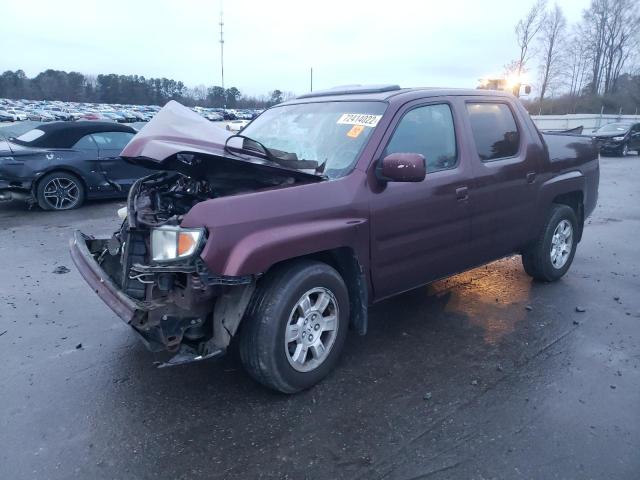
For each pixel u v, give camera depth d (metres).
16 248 6.82
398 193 3.74
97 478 2.66
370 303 3.86
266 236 3.04
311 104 4.44
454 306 4.96
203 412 3.22
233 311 3.12
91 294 5.19
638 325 4.58
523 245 5.10
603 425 3.13
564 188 5.35
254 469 2.73
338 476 2.69
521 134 4.89
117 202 10.23
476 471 2.73
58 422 3.10
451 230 4.18
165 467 2.74
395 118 3.82
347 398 3.39
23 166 8.97
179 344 3.10
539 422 3.16
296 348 3.36
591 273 6.07
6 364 3.78
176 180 4.13
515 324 4.57
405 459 2.82
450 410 3.27
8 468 2.71
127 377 3.62
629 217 9.70
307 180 3.48
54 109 63.69
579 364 3.88
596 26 56.62
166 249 3.00
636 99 51.31
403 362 3.87
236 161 3.28
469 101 4.48
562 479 2.68
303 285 3.25
